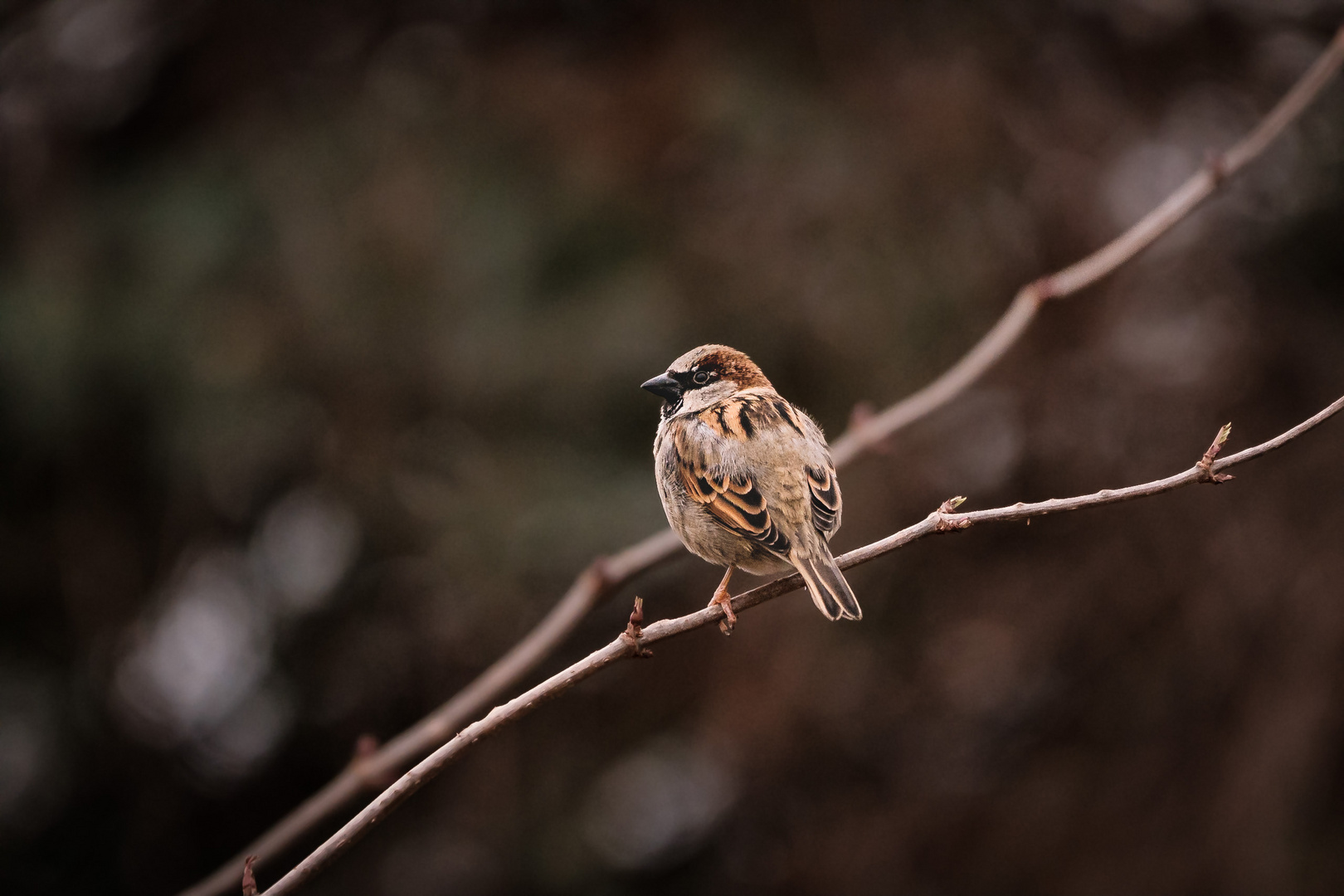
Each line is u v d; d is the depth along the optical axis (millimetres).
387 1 14125
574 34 13805
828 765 13797
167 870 15078
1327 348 13547
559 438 12570
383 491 12570
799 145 12805
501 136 13078
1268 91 14477
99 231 13203
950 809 13578
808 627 12953
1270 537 12938
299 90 13891
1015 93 13555
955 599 13258
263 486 13570
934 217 12797
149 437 13094
